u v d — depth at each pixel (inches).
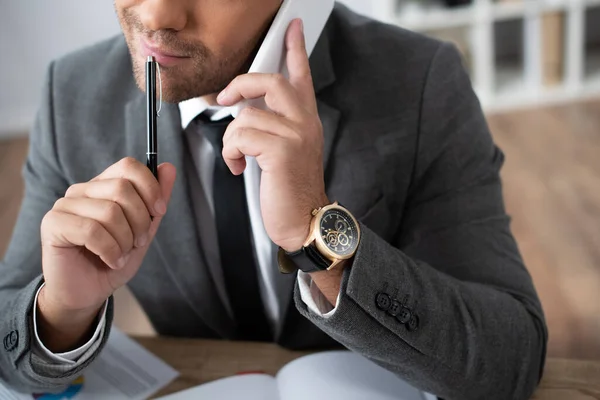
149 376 33.6
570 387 32.1
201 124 34.8
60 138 38.8
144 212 28.5
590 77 149.8
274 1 29.6
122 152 37.9
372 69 36.5
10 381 32.1
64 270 29.6
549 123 135.0
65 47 149.0
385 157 35.7
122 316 78.2
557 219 100.0
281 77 27.4
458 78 37.3
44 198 39.9
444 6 144.2
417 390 31.6
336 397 30.2
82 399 32.3
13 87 150.6
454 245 35.4
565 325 78.0
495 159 38.5
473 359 30.1
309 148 27.0
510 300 33.1
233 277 38.6
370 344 28.4
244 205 36.4
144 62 29.0
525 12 142.1
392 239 38.5
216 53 29.0
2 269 38.9
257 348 35.1
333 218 27.3
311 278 28.9
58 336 31.6
